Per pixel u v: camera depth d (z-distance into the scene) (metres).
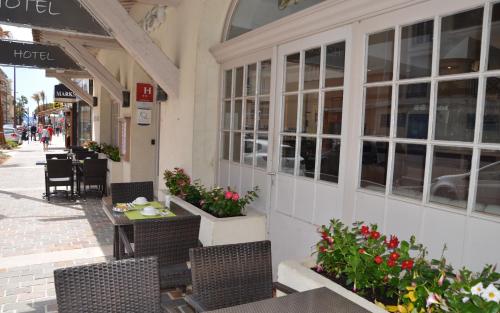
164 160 6.60
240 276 2.53
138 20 8.44
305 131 3.79
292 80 3.97
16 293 3.96
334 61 3.43
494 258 2.23
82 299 2.04
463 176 2.42
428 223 2.58
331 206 3.40
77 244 5.55
